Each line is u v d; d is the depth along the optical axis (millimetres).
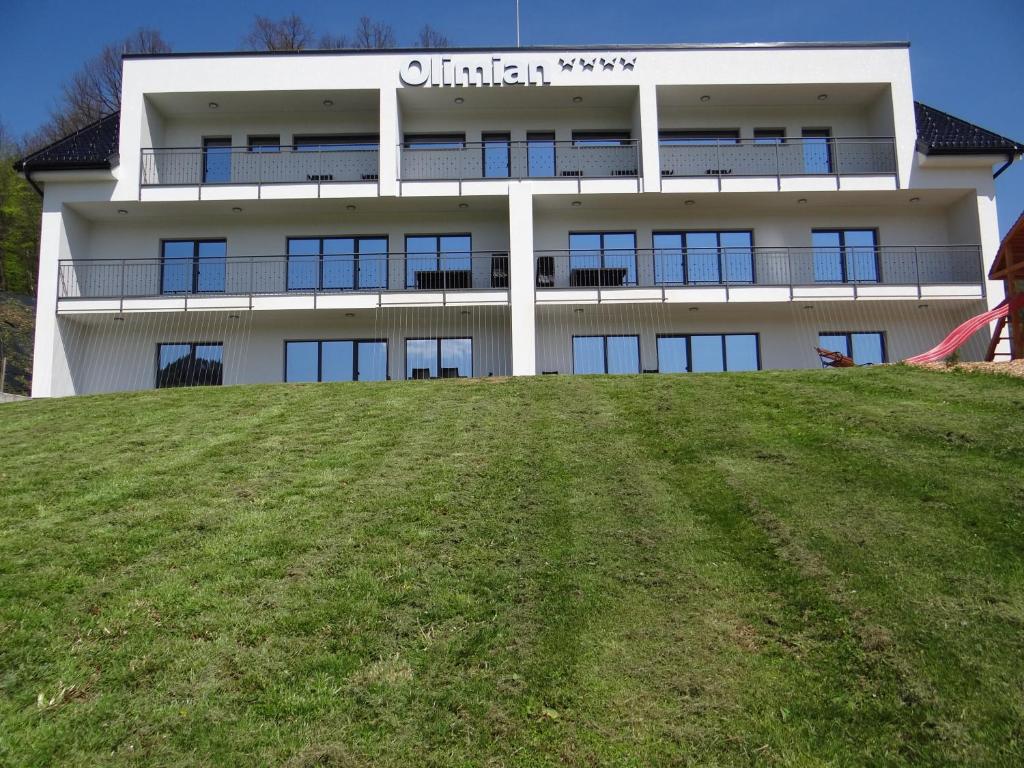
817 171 21656
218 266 21078
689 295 19844
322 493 7824
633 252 21125
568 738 4207
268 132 21828
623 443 9281
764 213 21484
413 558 6223
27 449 10070
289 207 20703
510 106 21578
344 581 5852
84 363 20516
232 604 5531
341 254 21156
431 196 20094
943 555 5750
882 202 21172
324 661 4855
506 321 20766
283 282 20984
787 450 8492
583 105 21594
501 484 7938
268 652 4961
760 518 6637
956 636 4789
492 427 10328
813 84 20688
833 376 12469
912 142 20484
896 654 4672
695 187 20188
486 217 21469
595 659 4836
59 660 4887
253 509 7422
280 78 20484
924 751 3973
